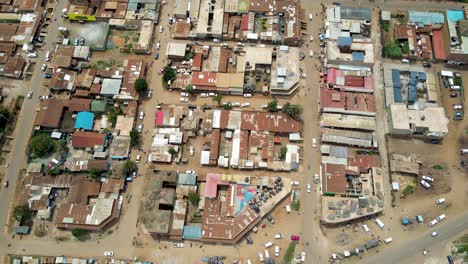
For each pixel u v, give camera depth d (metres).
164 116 113.81
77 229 102.44
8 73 120.50
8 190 109.19
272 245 102.19
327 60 118.31
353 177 106.94
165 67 121.50
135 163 110.81
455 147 110.75
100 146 111.06
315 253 101.25
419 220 102.81
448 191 106.31
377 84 117.94
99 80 118.75
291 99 116.94
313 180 107.75
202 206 105.06
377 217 104.06
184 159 110.44
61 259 100.94
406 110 110.00
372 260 100.44
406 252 100.75
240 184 105.81
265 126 111.94
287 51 120.06
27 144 113.88
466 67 119.69
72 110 115.62
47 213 104.50
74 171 109.50
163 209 103.19
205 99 117.75
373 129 111.44
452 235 101.88
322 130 112.44
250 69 118.44
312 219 104.25
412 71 118.00
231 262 101.00
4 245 103.56
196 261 101.31
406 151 110.31
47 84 120.62
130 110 114.81
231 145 112.12
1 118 113.75
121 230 104.31
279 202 105.81
